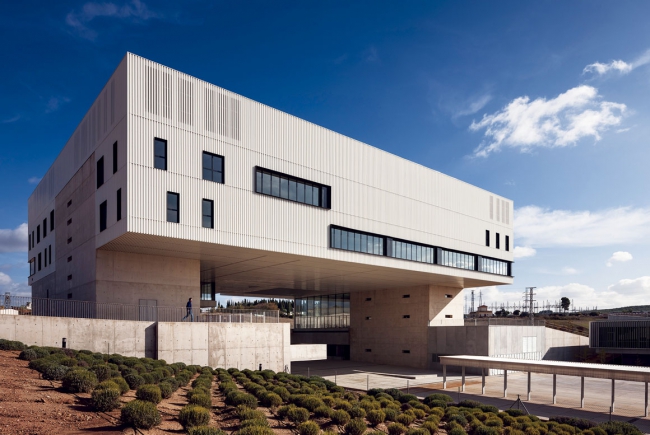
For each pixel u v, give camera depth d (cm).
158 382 1948
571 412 2903
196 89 3056
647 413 2875
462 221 5069
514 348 5134
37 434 1020
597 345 6097
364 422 1755
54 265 4384
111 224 2884
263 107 3397
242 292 6806
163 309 3350
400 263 4262
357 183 3978
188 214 2900
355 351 6197
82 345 2619
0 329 2333
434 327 5328
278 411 1711
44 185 5138
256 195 3256
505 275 5641
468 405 2653
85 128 3631
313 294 6981
